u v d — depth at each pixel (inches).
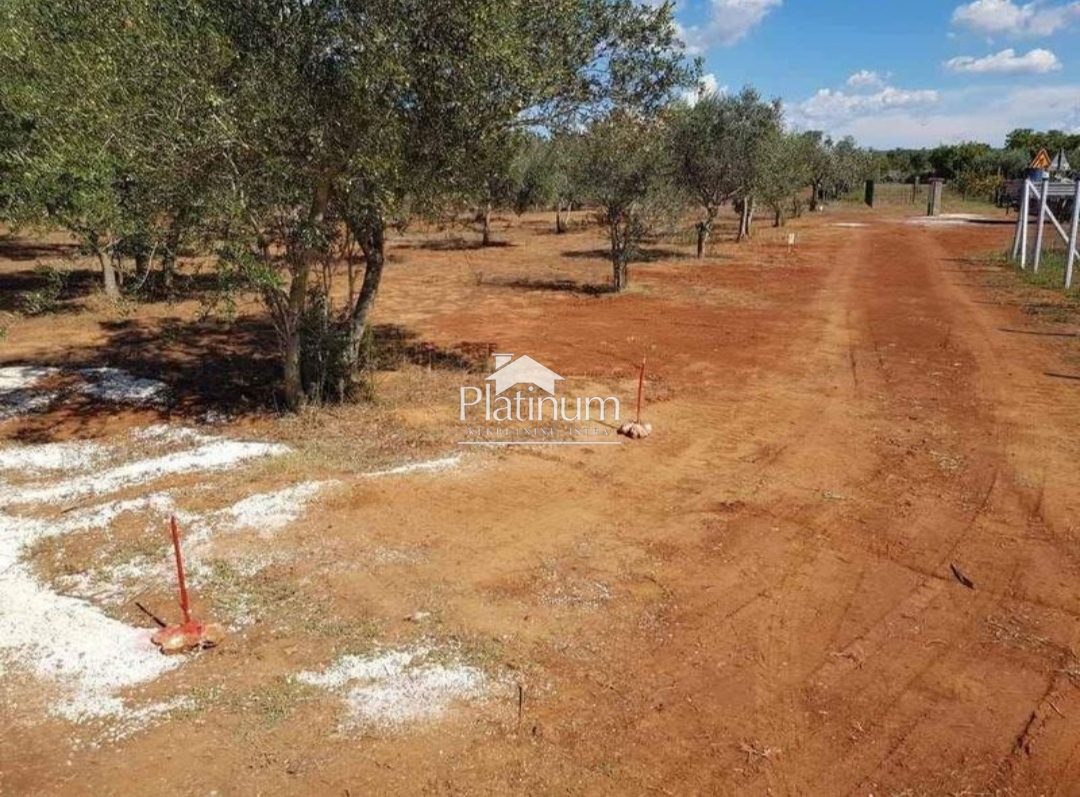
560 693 178.1
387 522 260.5
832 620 207.8
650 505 277.0
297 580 225.0
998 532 256.1
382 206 309.6
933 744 163.0
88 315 587.8
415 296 705.6
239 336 536.7
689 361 477.1
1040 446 332.2
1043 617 208.5
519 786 151.0
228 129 271.3
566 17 331.0
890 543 249.0
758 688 180.7
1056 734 165.3
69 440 340.2
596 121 380.5
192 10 283.0
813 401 398.3
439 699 175.8
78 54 287.3
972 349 506.0
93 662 189.0
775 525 261.6
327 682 181.3
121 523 258.5
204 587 221.0
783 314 627.8
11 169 385.4
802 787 151.4
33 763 157.8
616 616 209.0
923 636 200.7
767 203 1348.4
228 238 297.7
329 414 366.0
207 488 284.7
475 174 354.6
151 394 402.0
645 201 711.1
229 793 149.6
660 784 151.9
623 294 717.3
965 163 2620.6
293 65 291.7
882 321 599.2
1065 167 910.4
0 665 188.2
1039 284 746.8
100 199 286.2
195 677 183.6
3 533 252.7
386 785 151.3
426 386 413.7
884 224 1526.8
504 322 590.2
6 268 805.9
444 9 287.3
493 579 226.5
